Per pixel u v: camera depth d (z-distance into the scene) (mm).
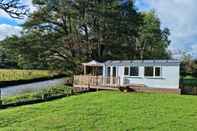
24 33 54875
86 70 52781
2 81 59594
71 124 22047
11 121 23344
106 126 21453
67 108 28672
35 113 26453
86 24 55125
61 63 55375
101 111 26922
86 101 32781
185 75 76312
